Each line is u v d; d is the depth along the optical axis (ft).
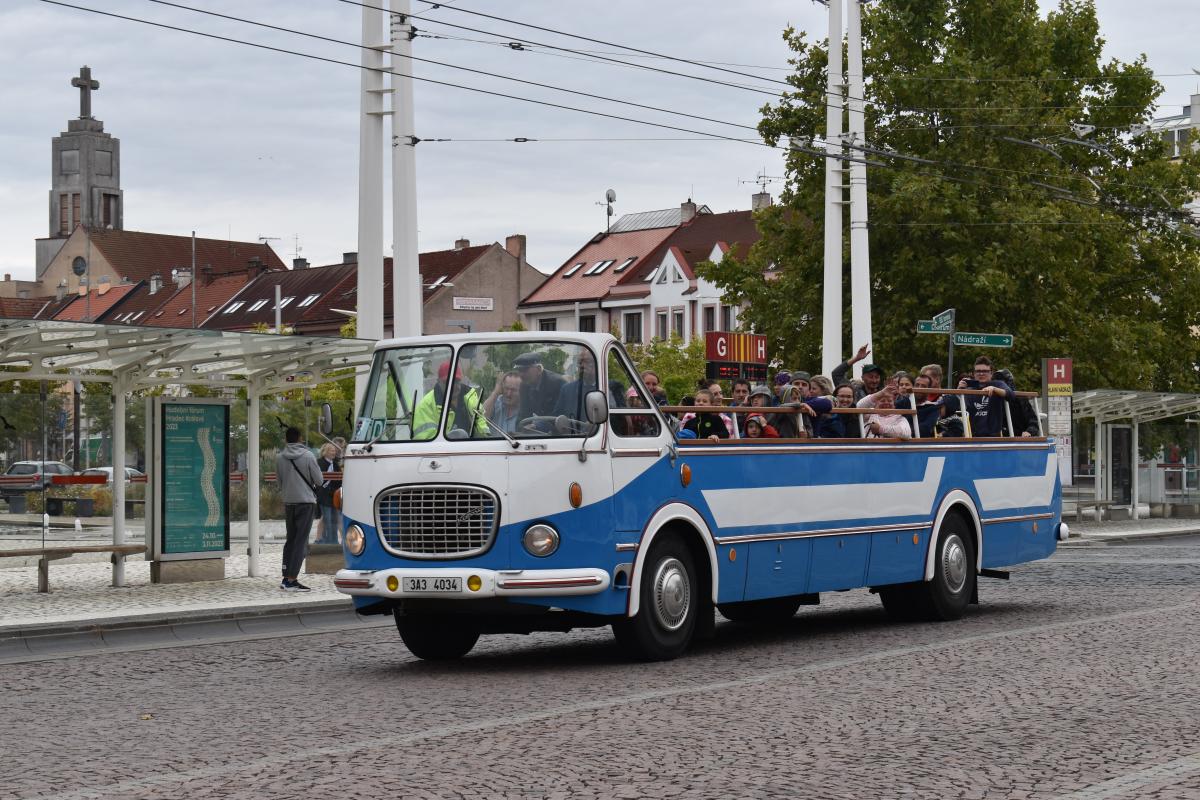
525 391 47.21
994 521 65.46
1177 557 98.43
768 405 55.77
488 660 50.47
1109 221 154.51
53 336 67.26
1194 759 31.55
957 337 105.81
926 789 28.84
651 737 34.45
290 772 30.91
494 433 46.57
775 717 37.06
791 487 54.44
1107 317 155.33
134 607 64.64
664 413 49.90
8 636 55.36
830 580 56.24
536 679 44.83
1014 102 148.36
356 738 34.86
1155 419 159.12
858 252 121.19
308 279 356.59
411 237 80.53
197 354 75.56
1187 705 38.24
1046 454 69.87
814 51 155.33
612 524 46.98
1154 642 51.08
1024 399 69.87
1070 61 164.35
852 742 33.63
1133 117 165.27
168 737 35.58
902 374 62.23
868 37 152.66
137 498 96.73
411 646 50.39
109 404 81.20
